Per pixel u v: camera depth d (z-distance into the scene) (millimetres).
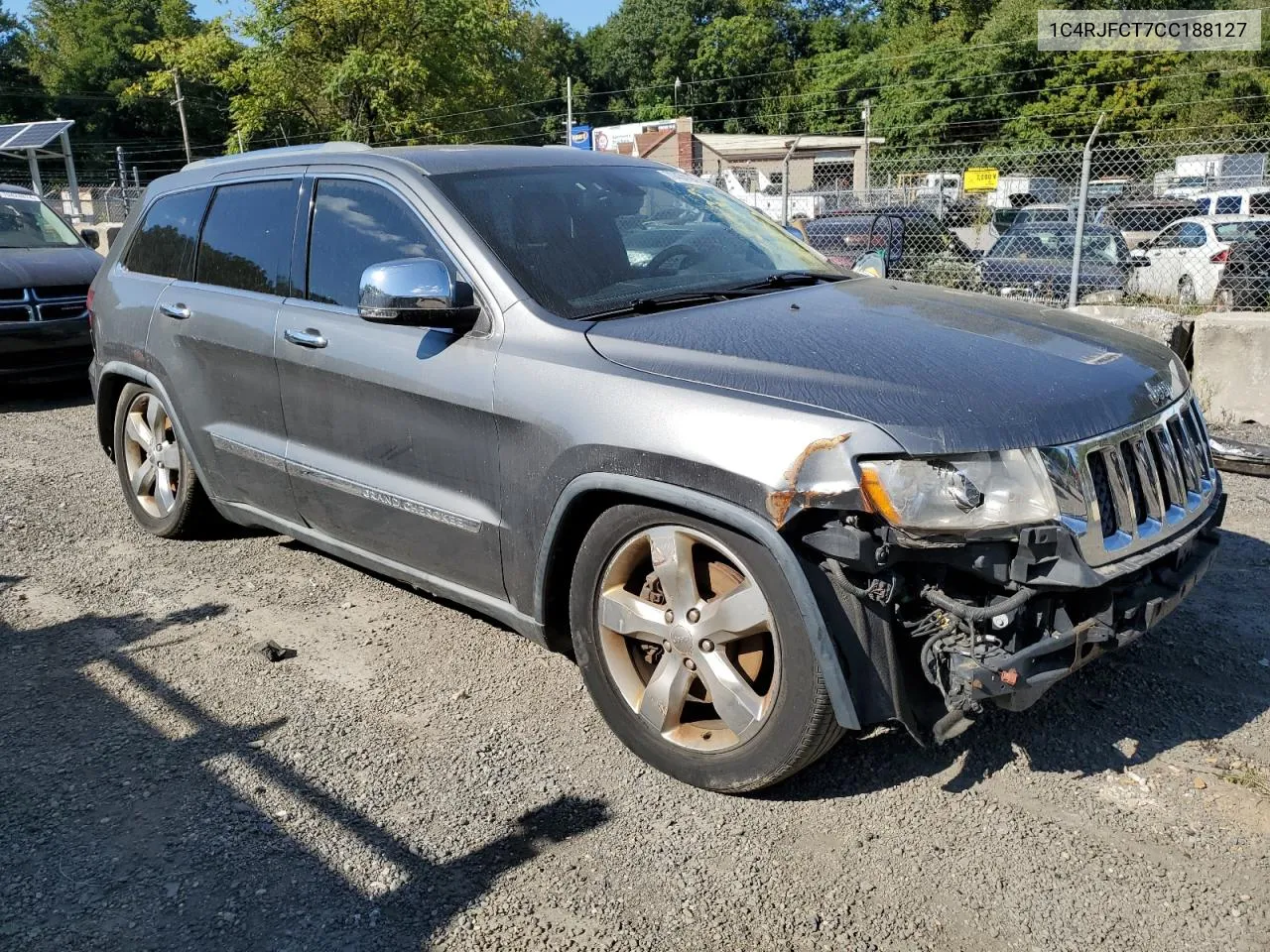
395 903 2602
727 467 2697
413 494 3619
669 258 3805
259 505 4469
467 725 3451
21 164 34156
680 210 4141
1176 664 3721
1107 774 3074
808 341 3045
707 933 2482
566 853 2781
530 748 3305
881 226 15039
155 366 4801
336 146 4230
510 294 3369
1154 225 17656
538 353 3215
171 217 4926
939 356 2957
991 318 3412
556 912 2561
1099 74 36375
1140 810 2902
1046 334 3277
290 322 4023
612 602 3119
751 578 2770
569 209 3805
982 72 38375
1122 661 3744
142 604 4480
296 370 3992
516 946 2451
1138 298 12859
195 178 4863
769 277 3842
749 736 2879
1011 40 38125
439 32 22953
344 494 3895
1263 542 4902
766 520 2652
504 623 3514
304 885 2674
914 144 39750
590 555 3129
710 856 2758
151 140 60812
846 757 3199
